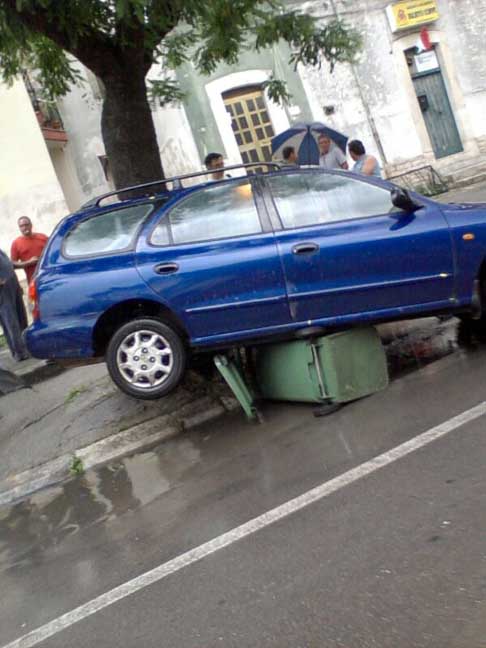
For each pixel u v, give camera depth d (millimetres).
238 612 3367
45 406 7785
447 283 6086
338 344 5812
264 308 6000
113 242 6195
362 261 5957
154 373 6172
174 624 3432
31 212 15266
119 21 6777
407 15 18609
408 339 7309
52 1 6379
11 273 9953
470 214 6133
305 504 4305
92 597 3961
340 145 10984
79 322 6109
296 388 6059
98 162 18297
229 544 4090
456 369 6008
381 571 3350
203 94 16938
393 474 4359
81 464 6328
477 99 19688
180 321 6062
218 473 5270
